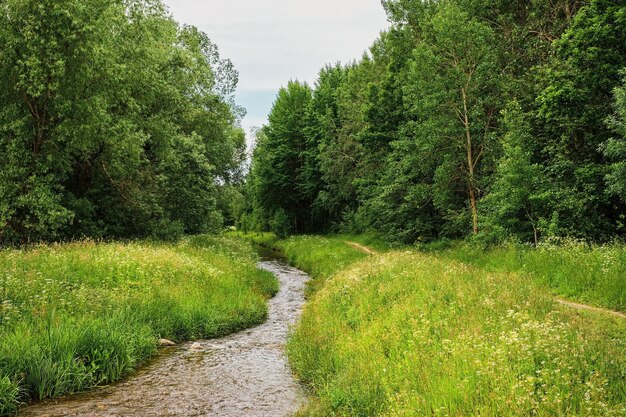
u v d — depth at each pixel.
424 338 8.87
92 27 20.19
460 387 6.22
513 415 5.23
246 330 14.73
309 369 9.88
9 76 19.88
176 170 32.78
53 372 8.60
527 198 21.17
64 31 19.77
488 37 27.27
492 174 25.50
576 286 13.84
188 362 11.01
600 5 20.78
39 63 19.27
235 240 39.09
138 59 26.34
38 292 12.02
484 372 6.28
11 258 14.45
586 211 20.67
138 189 28.34
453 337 8.53
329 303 14.38
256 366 10.77
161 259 17.73
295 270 32.94
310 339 11.37
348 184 50.66
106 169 26.45
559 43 22.00
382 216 35.25
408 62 34.75
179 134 35.91
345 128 49.47
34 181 20.19
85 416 7.62
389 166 33.50
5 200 19.62
